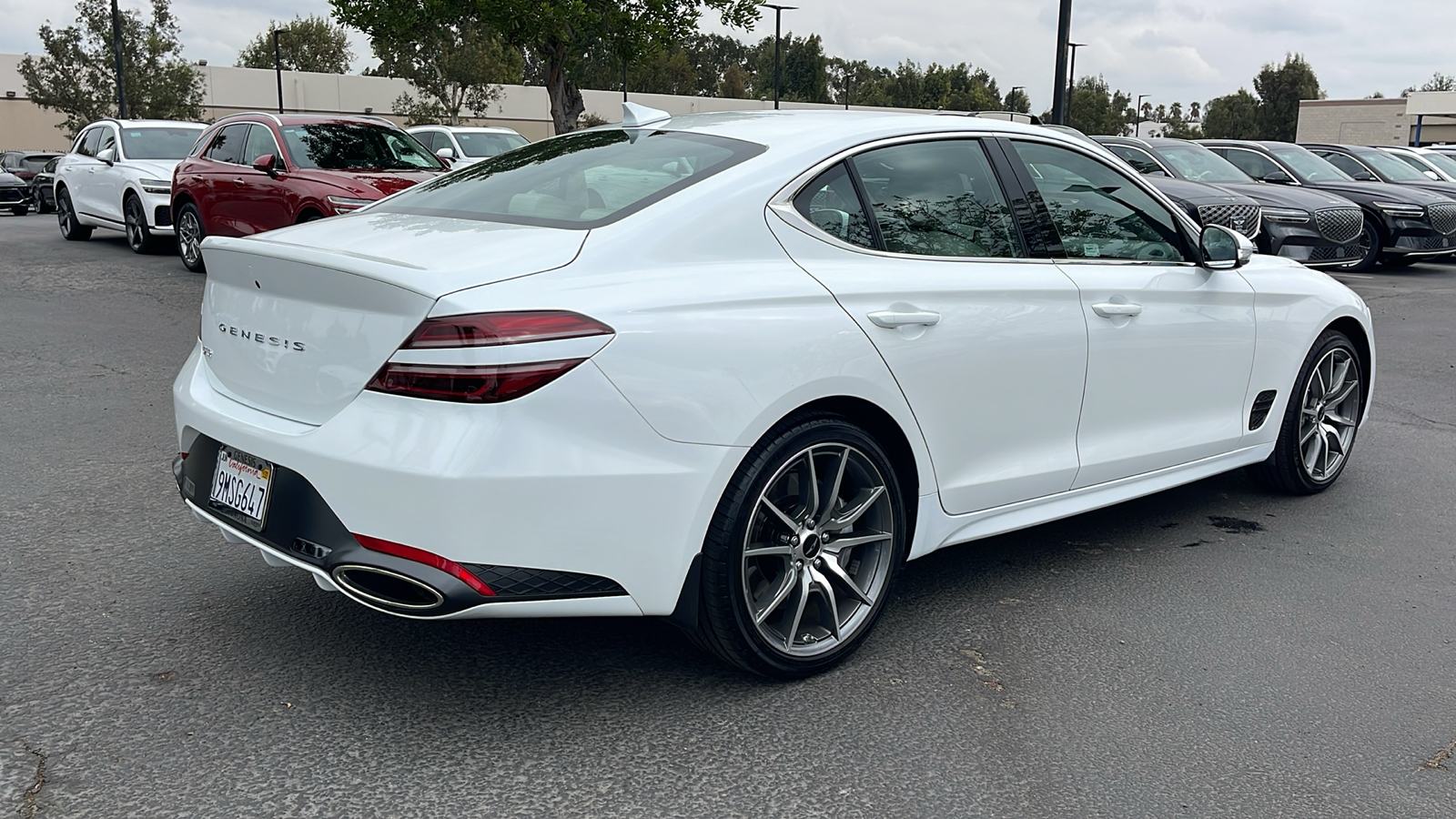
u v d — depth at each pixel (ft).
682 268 9.63
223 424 9.87
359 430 8.73
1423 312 37.78
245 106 169.89
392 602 8.66
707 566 9.59
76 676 10.15
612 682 10.39
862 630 10.86
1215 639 11.70
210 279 10.80
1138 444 13.66
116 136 48.37
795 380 9.75
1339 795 8.79
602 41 52.11
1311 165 53.11
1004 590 13.00
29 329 28.53
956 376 11.22
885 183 11.31
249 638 11.08
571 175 11.22
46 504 15.05
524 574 8.61
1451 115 227.40
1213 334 14.40
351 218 11.33
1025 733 9.65
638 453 8.91
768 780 8.80
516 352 8.39
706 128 11.74
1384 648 11.55
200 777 8.59
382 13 51.26
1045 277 12.21
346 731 9.36
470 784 8.62
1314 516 16.07
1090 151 13.56
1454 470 18.66
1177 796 8.71
